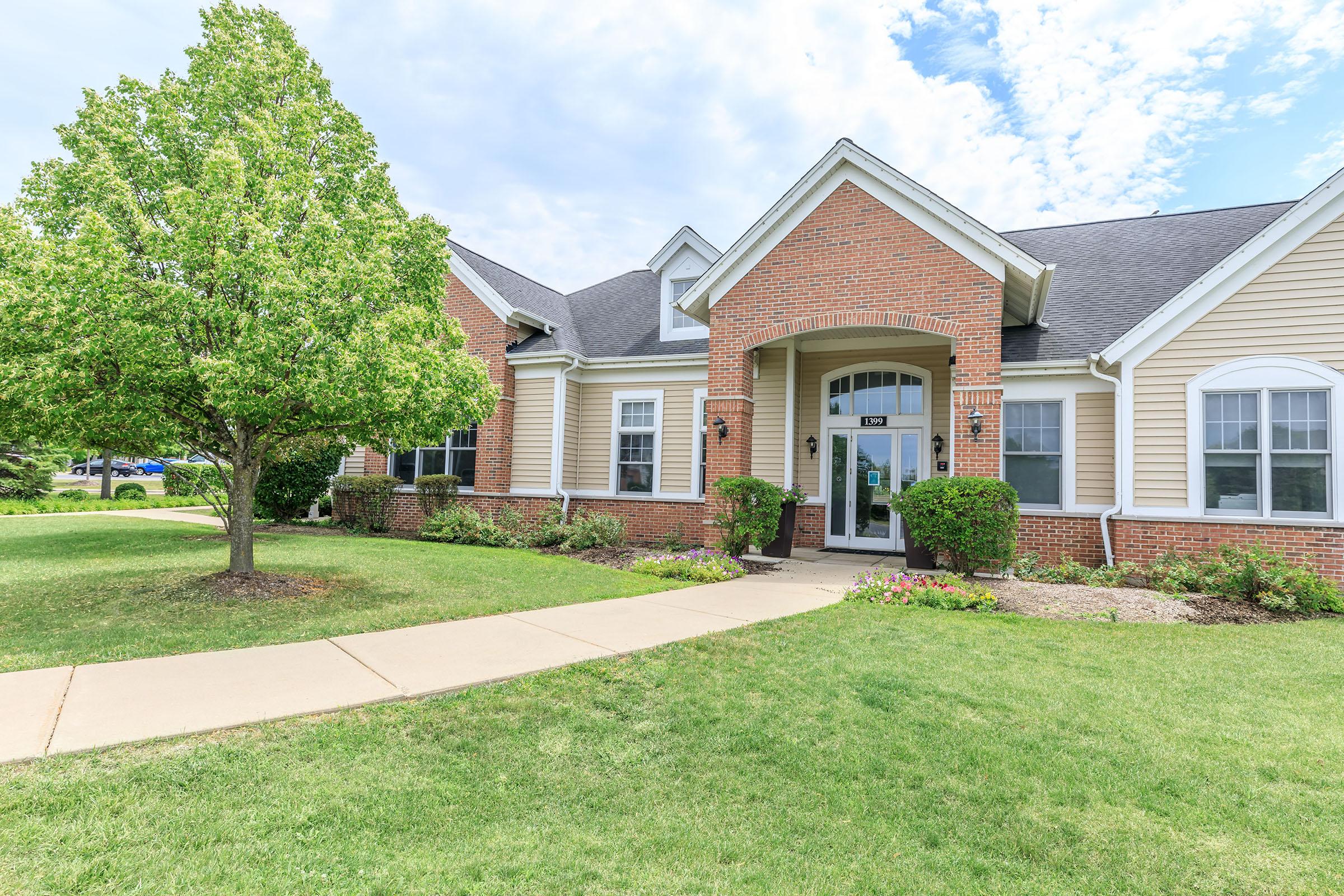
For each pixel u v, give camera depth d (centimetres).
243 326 637
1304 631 736
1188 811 341
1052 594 896
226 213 664
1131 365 1085
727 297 1294
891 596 859
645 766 377
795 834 313
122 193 707
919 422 1402
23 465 2508
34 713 396
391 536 1566
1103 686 527
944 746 411
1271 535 992
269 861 266
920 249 1159
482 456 1619
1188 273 1329
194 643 575
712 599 862
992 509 998
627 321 1800
